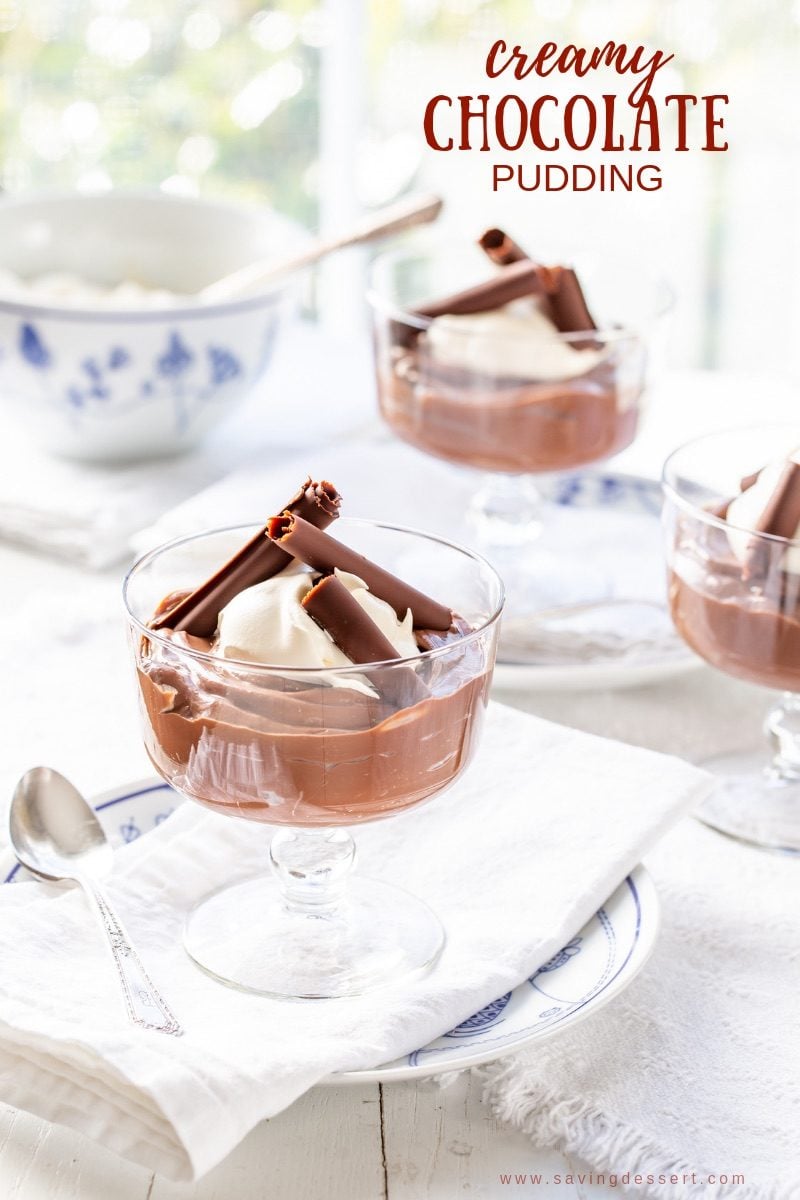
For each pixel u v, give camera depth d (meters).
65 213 1.23
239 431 1.20
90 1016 0.75
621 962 0.79
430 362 1.01
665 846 0.88
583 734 0.89
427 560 0.84
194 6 1.76
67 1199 0.74
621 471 1.14
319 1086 0.77
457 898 0.83
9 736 0.93
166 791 0.88
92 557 1.07
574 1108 0.76
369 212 1.90
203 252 1.23
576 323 1.02
